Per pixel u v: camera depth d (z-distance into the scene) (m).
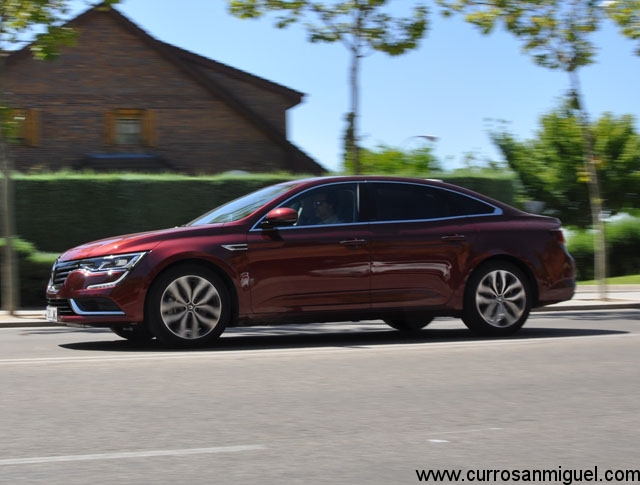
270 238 10.33
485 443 5.84
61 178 20.62
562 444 5.82
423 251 10.84
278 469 5.22
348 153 18.44
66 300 10.15
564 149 35.03
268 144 31.08
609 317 15.19
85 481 4.97
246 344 10.89
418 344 10.68
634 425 6.37
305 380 8.11
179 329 10.09
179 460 5.41
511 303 11.34
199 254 10.05
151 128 30.12
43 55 15.32
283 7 17.83
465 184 22.97
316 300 10.45
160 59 30.30
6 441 5.87
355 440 5.91
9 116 15.37
